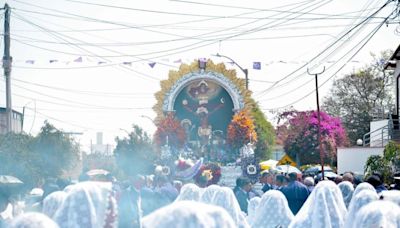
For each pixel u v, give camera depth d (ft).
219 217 17.28
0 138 93.50
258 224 37.37
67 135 124.26
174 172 100.68
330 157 139.85
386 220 22.06
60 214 23.61
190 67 126.82
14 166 91.25
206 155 116.88
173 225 17.07
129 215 30.30
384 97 186.80
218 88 127.24
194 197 37.45
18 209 40.45
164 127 117.80
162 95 125.90
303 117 143.43
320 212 32.99
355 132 184.44
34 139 118.21
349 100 187.83
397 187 50.31
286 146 143.64
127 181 44.24
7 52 95.09
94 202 23.90
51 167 117.70
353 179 52.65
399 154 86.63
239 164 107.86
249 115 124.67
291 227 33.76
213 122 127.24
